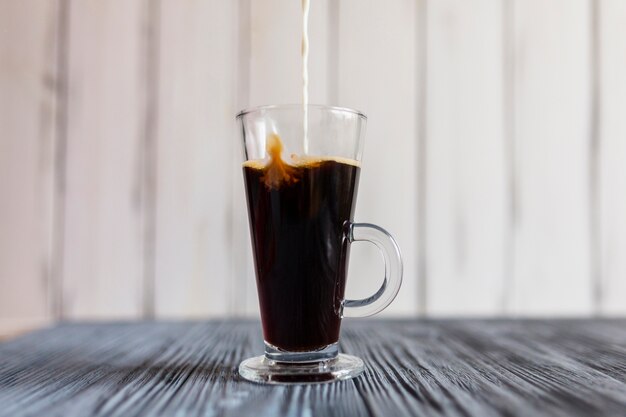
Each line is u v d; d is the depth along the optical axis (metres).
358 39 0.78
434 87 0.79
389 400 0.36
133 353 0.48
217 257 0.78
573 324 0.63
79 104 0.77
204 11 0.78
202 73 0.78
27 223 0.77
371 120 0.78
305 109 0.41
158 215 0.78
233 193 0.78
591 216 0.80
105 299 0.77
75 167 0.77
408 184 0.79
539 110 0.80
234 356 0.47
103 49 0.77
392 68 0.78
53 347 0.51
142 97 0.77
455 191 0.79
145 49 0.78
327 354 0.41
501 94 0.80
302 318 0.41
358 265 0.78
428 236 0.79
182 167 0.78
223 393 0.37
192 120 0.78
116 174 0.77
